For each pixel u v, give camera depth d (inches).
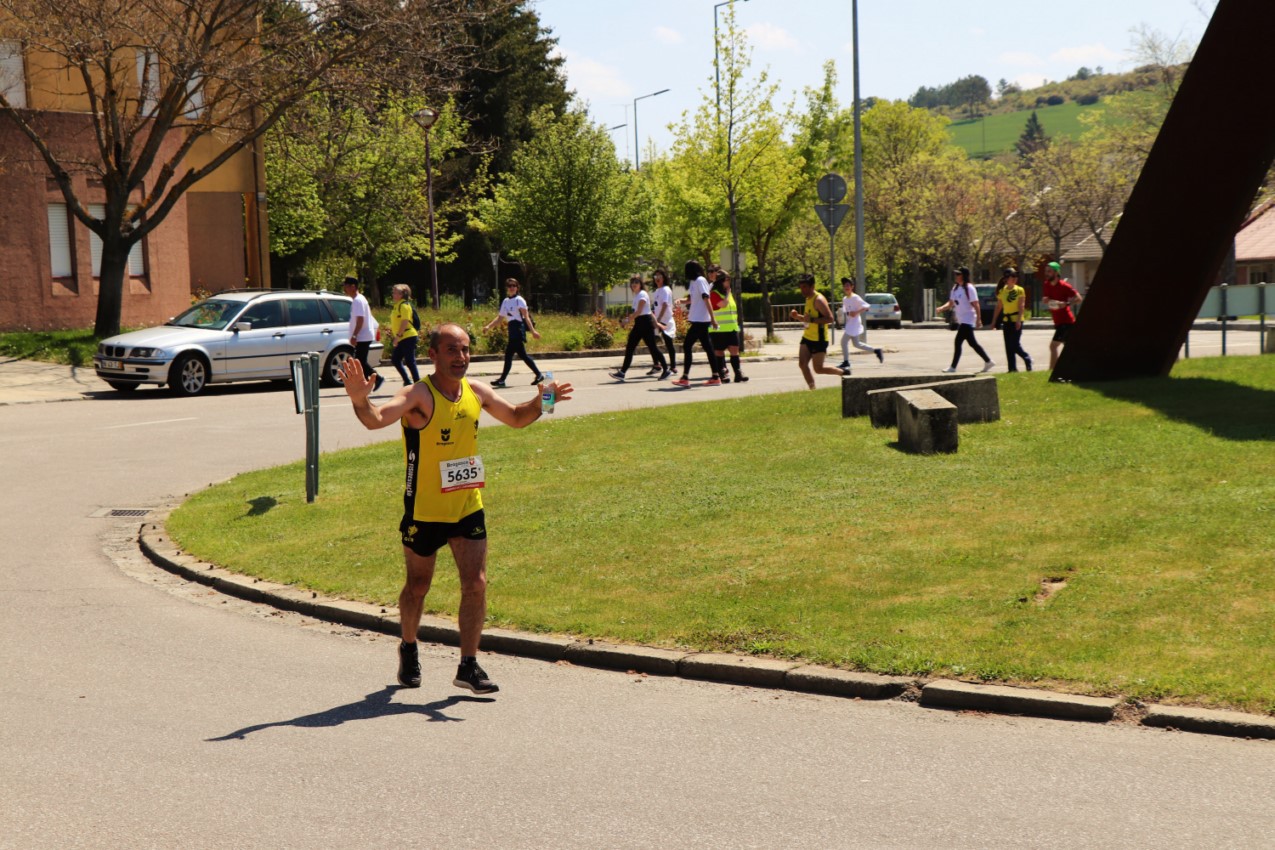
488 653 285.0
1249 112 565.6
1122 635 250.1
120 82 1143.0
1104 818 175.0
